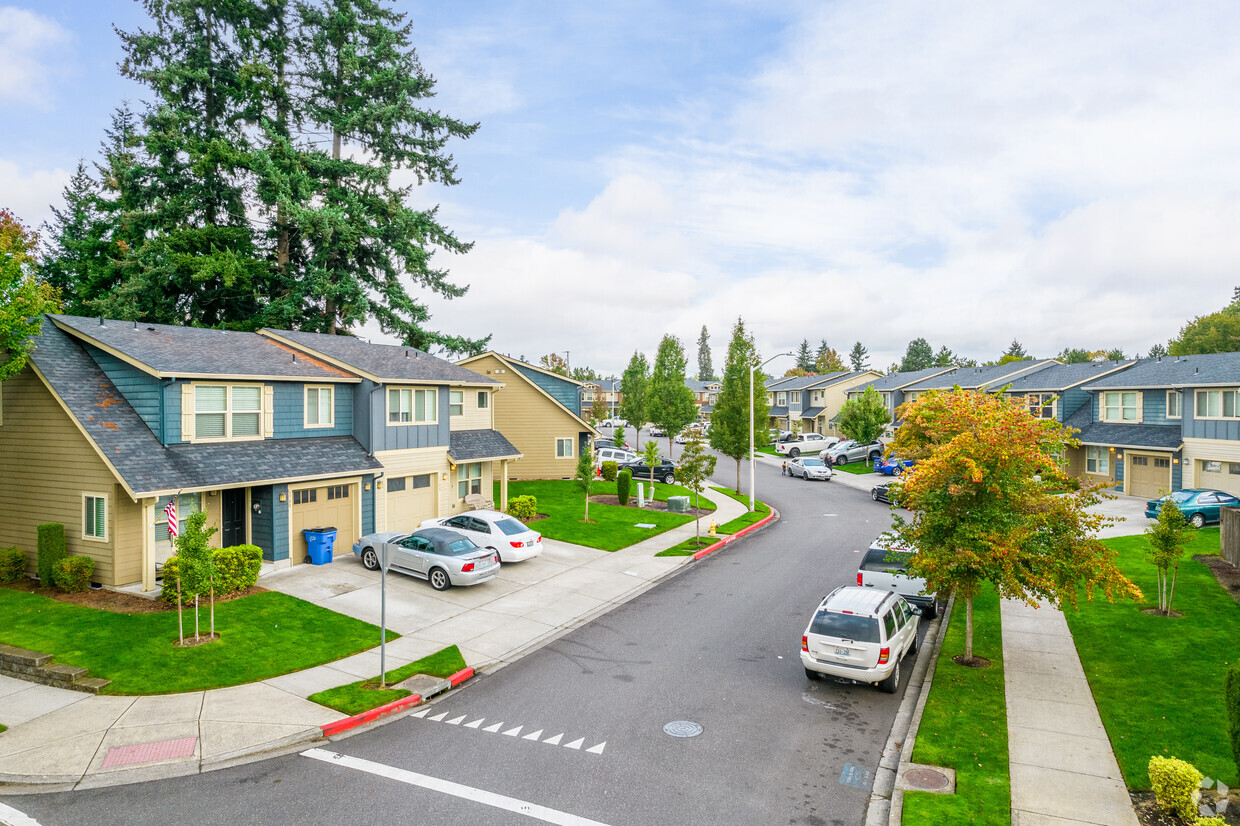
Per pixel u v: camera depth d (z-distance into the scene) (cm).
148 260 3225
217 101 3650
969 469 1265
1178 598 1744
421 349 3956
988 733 1098
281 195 3281
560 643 1552
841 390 7725
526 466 4056
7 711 1161
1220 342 6116
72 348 1950
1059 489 1406
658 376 6038
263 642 1461
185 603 1638
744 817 885
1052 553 1307
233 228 3441
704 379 14625
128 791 939
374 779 973
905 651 1394
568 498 3456
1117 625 1594
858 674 1250
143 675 1292
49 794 932
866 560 1869
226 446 1988
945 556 1324
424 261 3875
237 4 3509
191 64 3534
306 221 3272
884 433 6009
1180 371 3422
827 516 3312
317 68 3831
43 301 1723
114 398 1867
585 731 1125
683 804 912
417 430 2538
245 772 991
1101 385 3784
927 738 1082
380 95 3853
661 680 1343
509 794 933
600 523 2878
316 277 3494
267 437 2122
